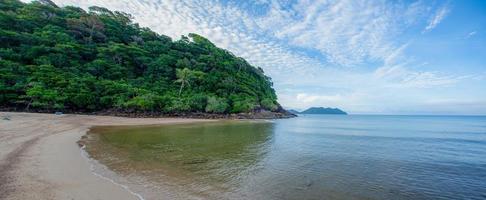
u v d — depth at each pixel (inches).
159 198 356.5
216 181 463.5
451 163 711.7
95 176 433.1
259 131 1496.1
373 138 1390.3
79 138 844.6
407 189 466.9
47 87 1950.1
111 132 1096.8
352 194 428.1
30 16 2957.7
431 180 531.5
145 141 895.1
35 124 1116.5
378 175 559.8
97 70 2637.8
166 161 602.5
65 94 1958.7
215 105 2859.3
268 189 433.1
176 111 2549.2
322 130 1882.4
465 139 1406.3
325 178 518.9
